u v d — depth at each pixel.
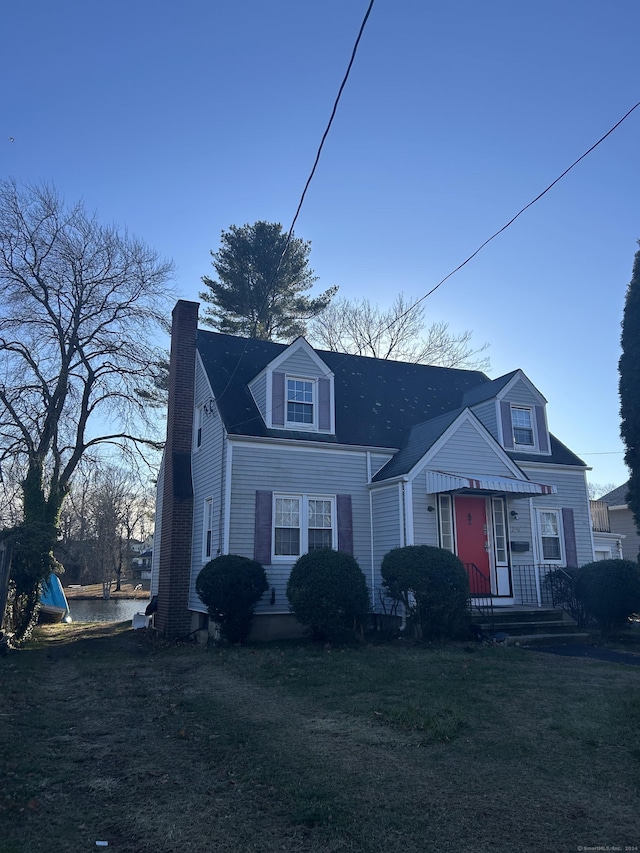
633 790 5.27
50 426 20.75
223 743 6.77
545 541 18.20
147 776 5.83
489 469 16.88
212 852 4.38
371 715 7.68
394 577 13.76
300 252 37.50
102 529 53.34
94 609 36.09
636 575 14.58
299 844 4.48
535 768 5.80
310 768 5.89
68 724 7.76
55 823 4.84
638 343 11.80
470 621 14.00
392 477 16.19
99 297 21.86
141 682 10.42
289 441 16.41
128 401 22.52
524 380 19.61
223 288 36.47
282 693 9.08
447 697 8.45
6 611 14.80
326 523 16.66
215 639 14.55
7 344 20.64
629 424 11.82
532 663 10.96
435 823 4.73
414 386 21.80
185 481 17.70
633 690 8.66
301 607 13.41
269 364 17.06
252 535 15.62
